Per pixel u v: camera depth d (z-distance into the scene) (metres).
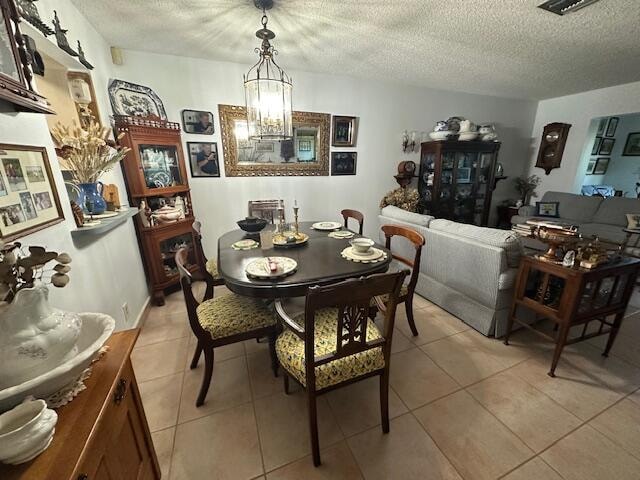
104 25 1.97
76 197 1.57
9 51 0.82
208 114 2.77
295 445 1.24
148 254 2.39
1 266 0.59
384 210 2.97
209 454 1.20
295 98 3.06
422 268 2.52
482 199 4.06
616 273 1.53
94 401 0.65
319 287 0.91
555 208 4.05
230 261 1.57
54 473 0.49
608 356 1.77
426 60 2.67
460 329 2.09
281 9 1.78
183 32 2.09
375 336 1.28
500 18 1.89
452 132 3.52
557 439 1.25
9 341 0.57
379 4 1.72
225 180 3.00
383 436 1.27
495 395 1.48
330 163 3.43
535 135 4.59
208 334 1.38
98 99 1.98
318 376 1.09
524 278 1.74
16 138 0.95
